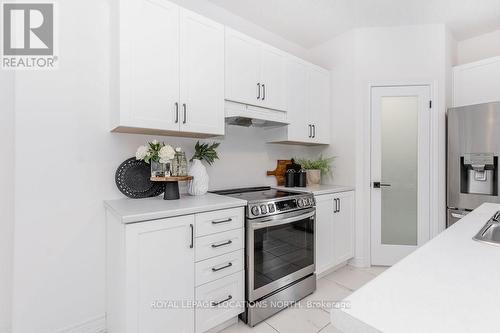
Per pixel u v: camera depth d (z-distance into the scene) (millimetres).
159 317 1451
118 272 1483
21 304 1528
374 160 2820
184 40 1819
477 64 2689
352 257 2838
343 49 2963
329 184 3074
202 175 2092
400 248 2768
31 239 1555
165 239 1471
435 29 2713
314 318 1916
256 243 1845
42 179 1587
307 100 2779
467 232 1101
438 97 2684
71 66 1675
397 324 479
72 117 1683
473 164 2412
